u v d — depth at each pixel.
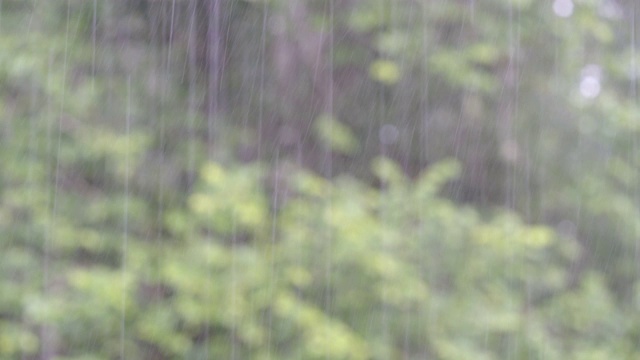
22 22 7.18
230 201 6.51
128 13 7.51
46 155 7.06
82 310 6.50
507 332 7.30
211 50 7.52
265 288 6.69
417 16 8.23
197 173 7.25
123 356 6.60
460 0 8.34
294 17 7.95
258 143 7.55
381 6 8.11
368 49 8.22
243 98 7.60
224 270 6.65
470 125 8.34
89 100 7.20
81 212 7.01
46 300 6.43
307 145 7.74
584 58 8.84
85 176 7.11
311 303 6.89
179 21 7.48
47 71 7.09
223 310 6.56
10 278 6.76
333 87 8.07
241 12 7.73
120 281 6.45
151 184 7.19
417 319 7.04
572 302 7.72
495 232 7.39
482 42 8.34
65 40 7.25
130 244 6.88
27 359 6.52
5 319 6.68
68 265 6.90
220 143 7.37
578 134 8.69
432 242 7.26
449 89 8.30
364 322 6.93
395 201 7.24
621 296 8.30
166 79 7.43
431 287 7.20
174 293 6.78
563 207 8.54
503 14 8.46
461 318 7.14
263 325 6.69
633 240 8.45
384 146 8.07
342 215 6.86
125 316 6.54
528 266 7.55
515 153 8.46
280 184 7.36
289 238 6.88
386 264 6.75
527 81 8.63
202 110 7.46
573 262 8.26
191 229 6.88
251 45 7.71
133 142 7.03
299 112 7.79
